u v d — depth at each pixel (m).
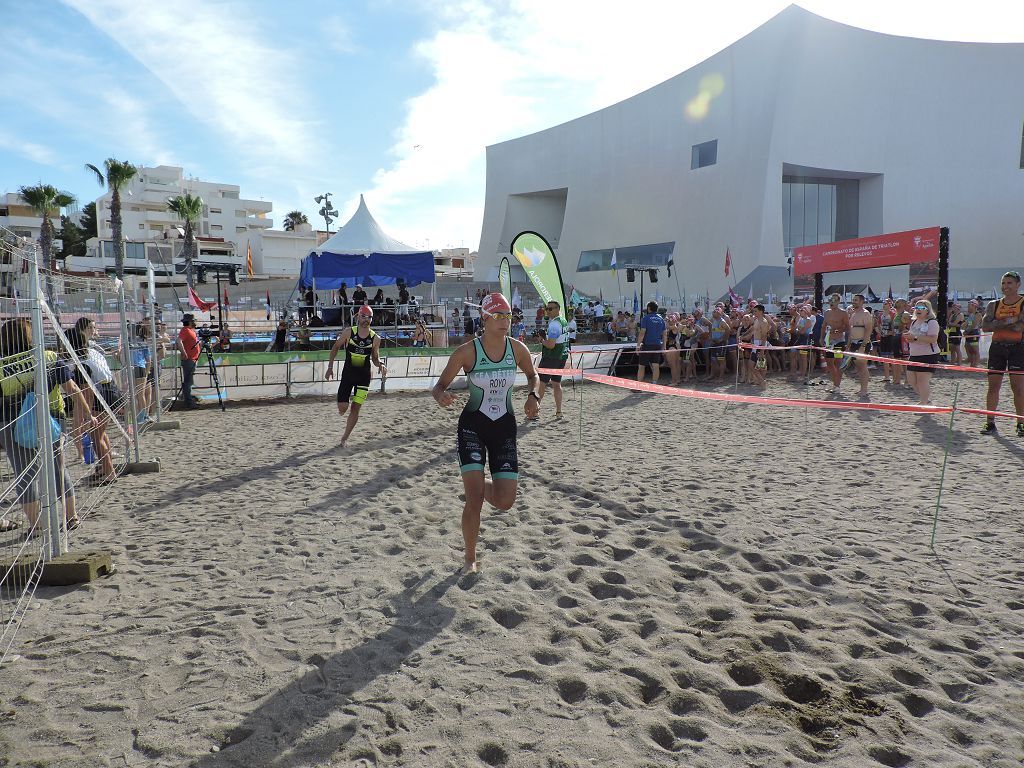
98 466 5.65
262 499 5.16
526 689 2.45
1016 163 35.62
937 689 2.41
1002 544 3.87
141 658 2.72
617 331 23.17
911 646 2.71
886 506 4.66
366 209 20.52
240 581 3.53
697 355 14.35
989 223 35.62
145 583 3.52
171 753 2.10
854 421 8.02
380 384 12.75
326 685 2.50
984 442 6.65
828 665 2.58
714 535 4.10
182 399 11.52
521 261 11.13
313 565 3.74
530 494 5.15
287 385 12.24
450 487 5.42
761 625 2.92
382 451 6.95
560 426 8.32
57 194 37.16
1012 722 2.20
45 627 3.02
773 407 9.46
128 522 4.62
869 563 3.62
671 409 9.55
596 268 44.22
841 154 34.22
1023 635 2.79
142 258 50.69
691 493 5.07
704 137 36.50
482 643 2.80
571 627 2.94
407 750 2.11
